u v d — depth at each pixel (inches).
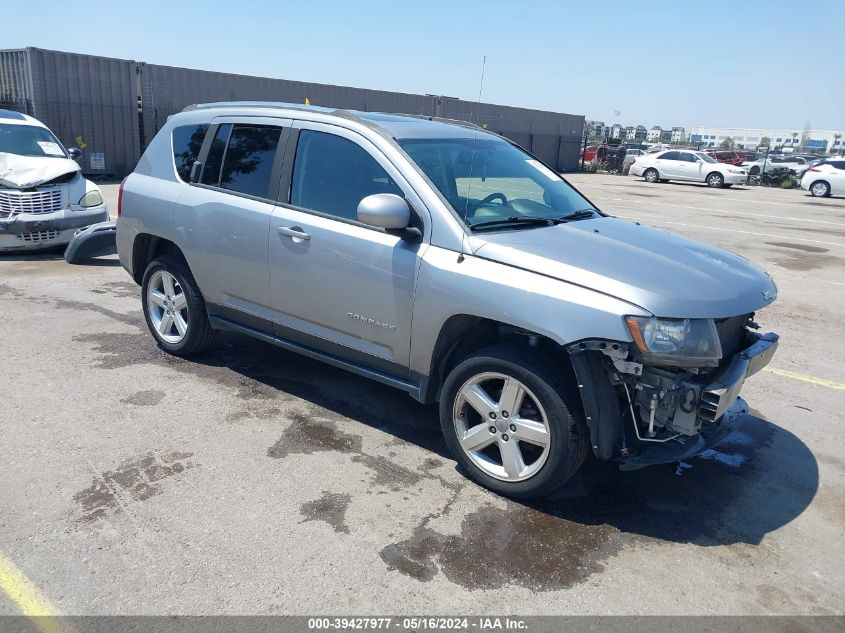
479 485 148.6
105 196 624.7
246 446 160.2
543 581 118.7
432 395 156.3
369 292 155.7
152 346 223.9
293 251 168.6
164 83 852.0
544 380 131.9
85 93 791.7
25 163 354.3
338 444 163.8
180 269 202.1
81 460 150.1
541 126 1487.5
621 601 115.0
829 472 164.1
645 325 123.3
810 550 132.3
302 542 125.3
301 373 206.7
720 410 127.6
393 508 138.1
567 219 167.5
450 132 179.6
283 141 177.2
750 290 140.3
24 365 202.5
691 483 155.7
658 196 948.0
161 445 158.6
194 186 196.1
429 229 147.9
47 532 124.6
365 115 174.7
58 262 342.0
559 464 133.8
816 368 238.4
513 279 134.4
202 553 120.9
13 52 757.9
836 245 528.7
